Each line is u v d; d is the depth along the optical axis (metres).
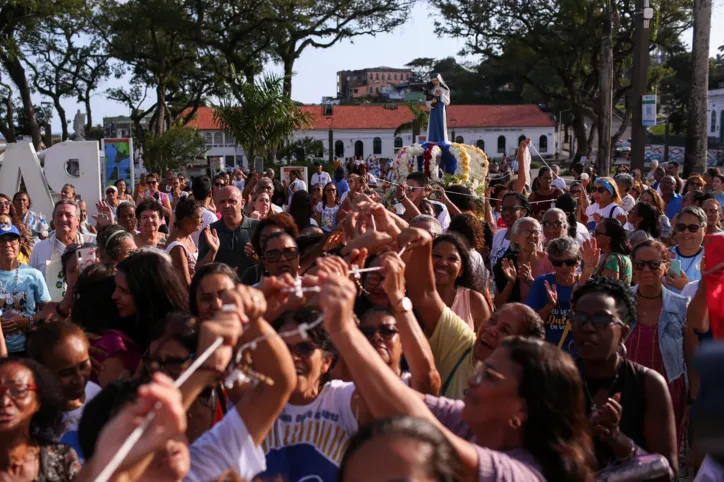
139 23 37.88
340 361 3.38
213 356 2.13
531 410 2.38
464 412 2.51
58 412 2.89
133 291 4.17
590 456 2.45
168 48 40.69
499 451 2.41
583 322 3.52
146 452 1.84
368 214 3.89
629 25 40.97
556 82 50.06
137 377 3.19
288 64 41.44
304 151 36.09
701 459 2.61
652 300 5.13
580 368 3.66
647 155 56.88
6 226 5.94
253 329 2.44
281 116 25.27
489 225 8.78
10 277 5.92
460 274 4.82
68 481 2.82
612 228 6.12
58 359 3.28
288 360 2.48
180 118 46.59
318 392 2.99
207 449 2.46
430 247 3.71
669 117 72.94
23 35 34.94
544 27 42.53
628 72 60.59
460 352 3.80
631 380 3.54
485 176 13.55
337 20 40.81
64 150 17.16
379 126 73.19
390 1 39.78
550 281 5.41
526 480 2.22
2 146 19.19
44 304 6.04
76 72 43.66
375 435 1.84
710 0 18.05
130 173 22.00
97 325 4.28
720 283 4.50
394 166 13.93
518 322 3.58
